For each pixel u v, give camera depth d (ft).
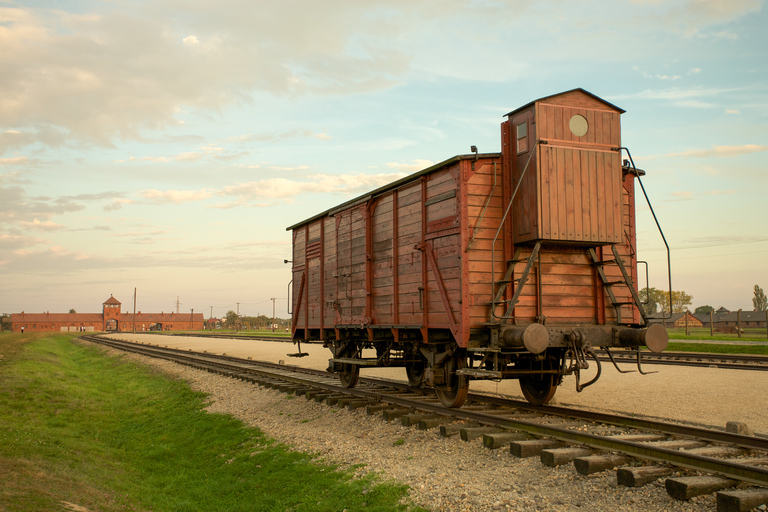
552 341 29.04
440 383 34.19
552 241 29.78
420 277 34.22
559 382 34.32
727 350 84.23
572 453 21.48
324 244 49.49
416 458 25.14
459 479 21.49
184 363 78.07
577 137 30.58
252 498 25.32
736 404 34.83
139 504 26.02
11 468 25.76
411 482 22.04
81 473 28.96
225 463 32.07
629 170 33.19
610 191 30.83
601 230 30.35
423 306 33.55
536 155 29.37
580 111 30.78
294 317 55.88
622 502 17.56
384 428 31.09
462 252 29.89
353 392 40.91
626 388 42.47
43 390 55.26
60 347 169.48
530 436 25.11
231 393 50.78
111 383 74.59
